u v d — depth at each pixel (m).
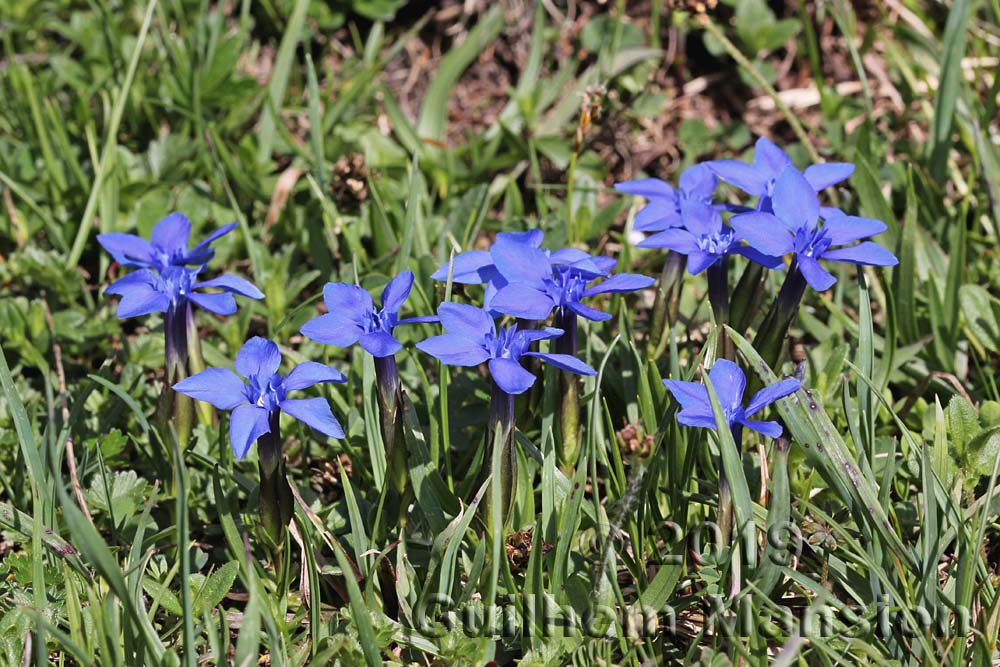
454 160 5.75
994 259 4.95
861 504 3.14
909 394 4.37
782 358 3.65
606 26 6.31
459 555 3.51
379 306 4.54
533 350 3.60
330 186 5.34
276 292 4.79
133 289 3.48
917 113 6.14
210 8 6.61
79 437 3.99
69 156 5.28
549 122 6.08
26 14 6.45
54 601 3.34
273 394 3.03
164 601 3.21
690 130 6.01
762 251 3.21
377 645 3.01
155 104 5.96
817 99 6.32
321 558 3.46
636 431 2.98
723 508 3.20
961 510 3.34
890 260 3.24
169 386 3.58
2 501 4.03
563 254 3.43
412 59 6.64
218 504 3.24
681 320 4.44
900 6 6.43
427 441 4.01
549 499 3.33
